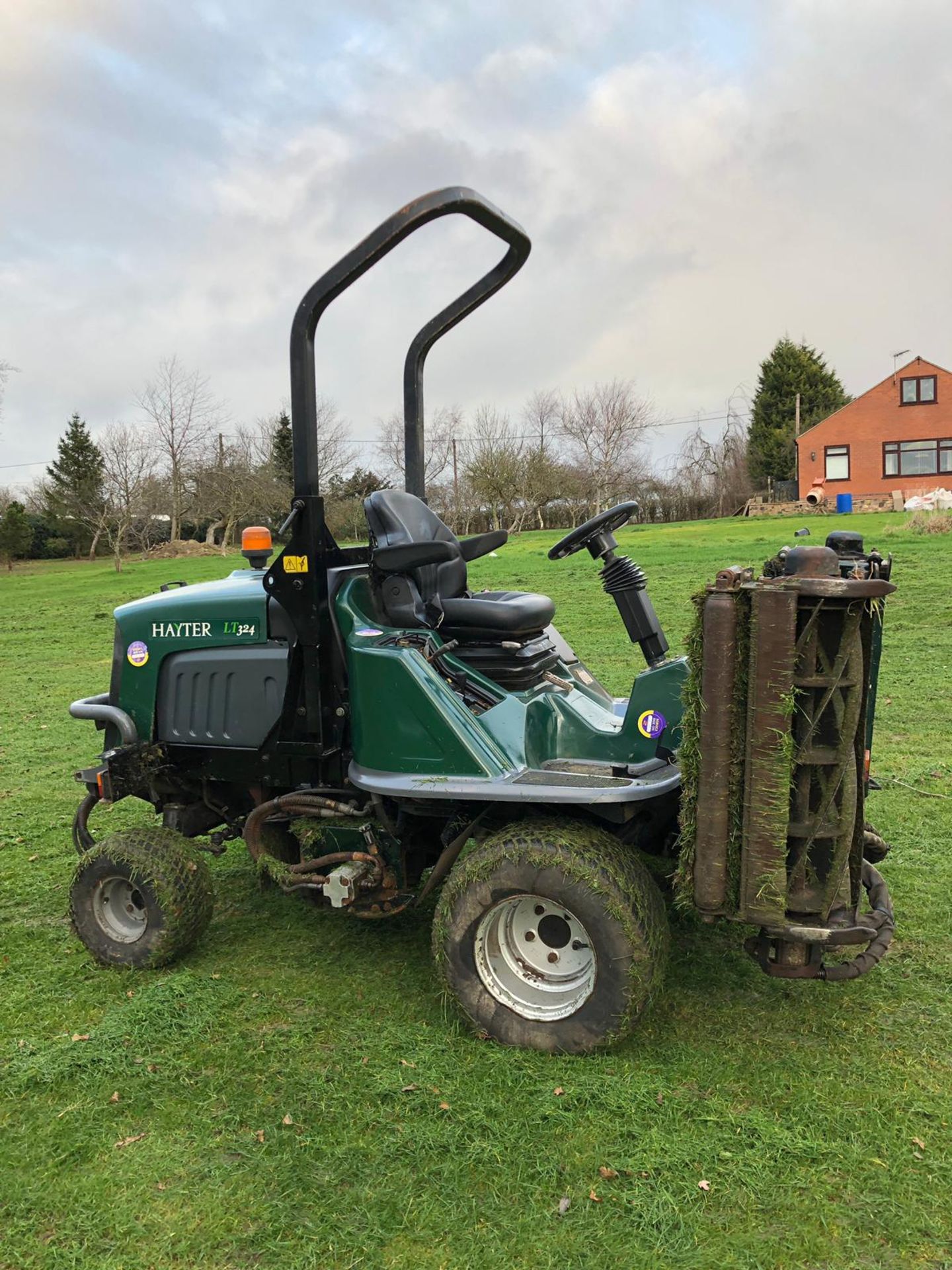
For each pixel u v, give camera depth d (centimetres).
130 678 405
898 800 533
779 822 265
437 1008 338
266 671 377
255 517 4434
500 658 368
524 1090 284
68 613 1936
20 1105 287
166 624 396
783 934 269
